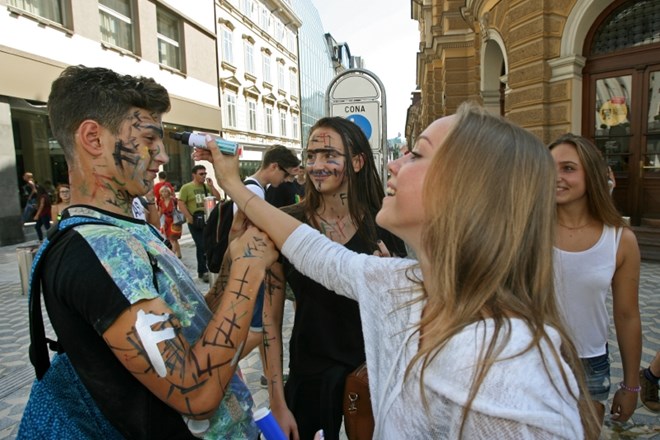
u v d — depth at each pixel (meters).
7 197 10.30
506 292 0.76
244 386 1.23
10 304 5.65
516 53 7.63
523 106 7.59
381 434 0.87
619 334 1.82
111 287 0.85
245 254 1.10
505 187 0.77
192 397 0.89
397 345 0.91
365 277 1.07
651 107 6.84
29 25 10.62
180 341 0.90
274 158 4.62
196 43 18.28
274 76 29.56
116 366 0.91
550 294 0.79
